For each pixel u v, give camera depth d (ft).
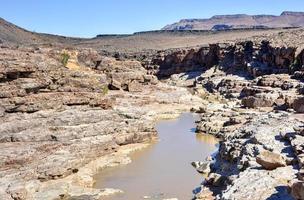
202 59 411.75
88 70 220.43
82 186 115.34
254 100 214.90
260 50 344.90
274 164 101.19
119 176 126.11
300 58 282.77
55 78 146.61
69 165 120.57
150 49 542.16
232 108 220.43
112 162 136.98
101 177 124.98
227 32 624.59
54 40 579.48
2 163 111.14
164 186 117.91
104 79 196.95
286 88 240.94
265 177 95.45
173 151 154.20
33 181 109.19
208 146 161.38
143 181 121.80
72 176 119.75
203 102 264.72
